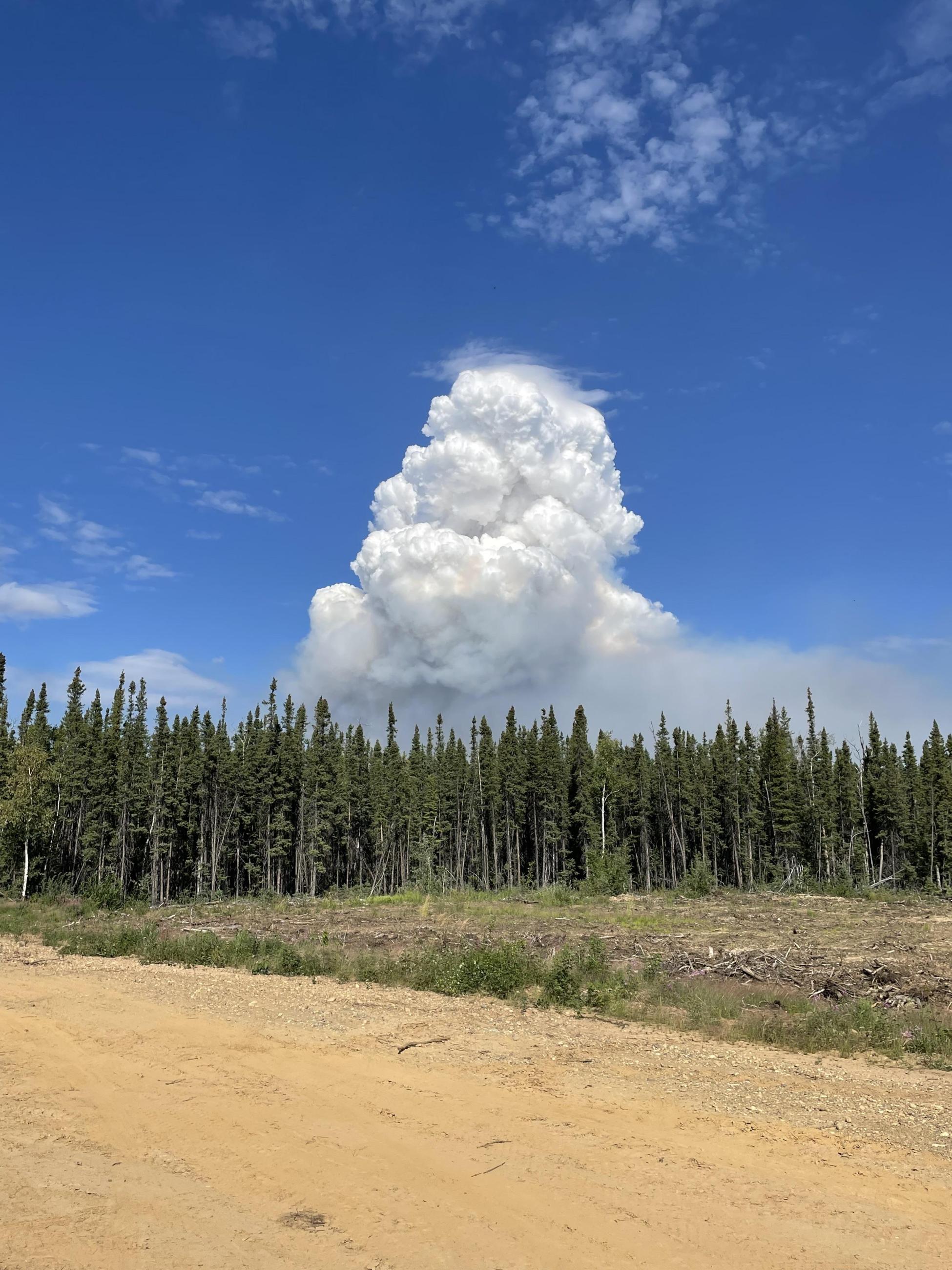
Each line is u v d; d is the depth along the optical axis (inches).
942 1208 264.4
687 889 2110.0
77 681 3191.4
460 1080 407.2
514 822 3641.7
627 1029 561.6
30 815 2132.1
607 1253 227.5
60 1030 510.0
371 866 3651.6
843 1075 452.1
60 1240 234.7
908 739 3476.9
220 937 1146.0
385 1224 245.0
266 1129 329.4
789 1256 227.5
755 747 3511.3
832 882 2356.1
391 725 3757.4
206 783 3208.7
